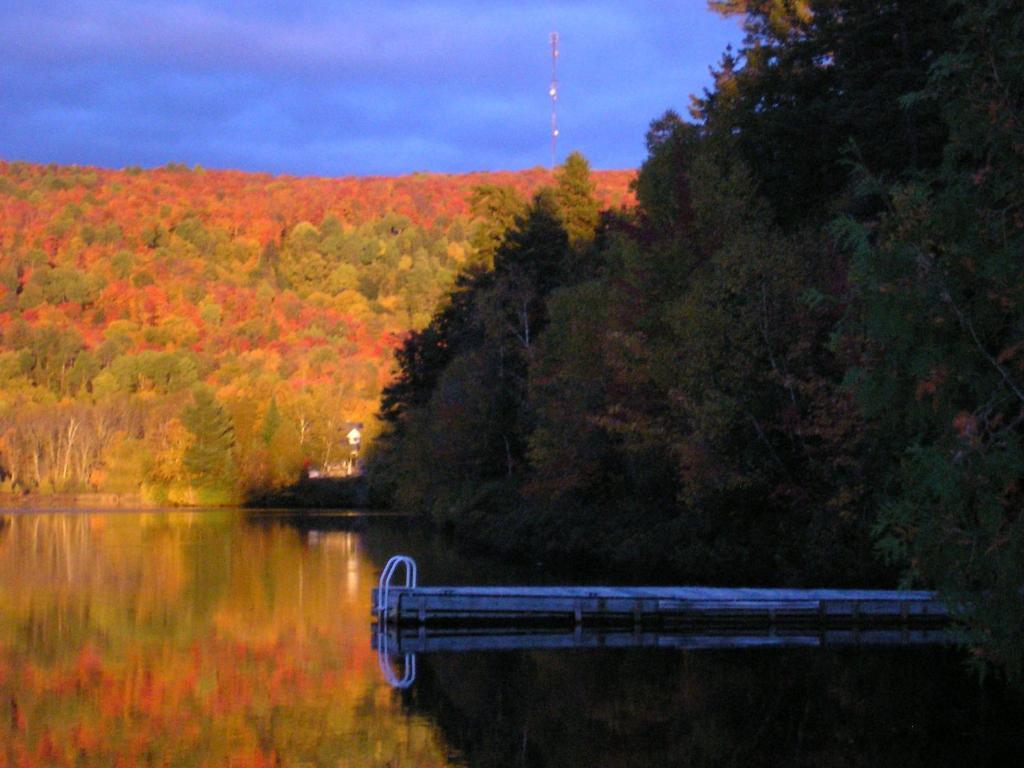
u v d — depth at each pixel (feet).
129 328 495.41
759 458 100.01
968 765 47.44
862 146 112.27
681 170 117.08
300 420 380.99
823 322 94.27
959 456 36.14
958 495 36.27
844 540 93.97
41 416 367.04
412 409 231.50
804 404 96.53
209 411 343.46
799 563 98.63
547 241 206.80
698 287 99.50
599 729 53.88
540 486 138.92
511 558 138.92
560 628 81.51
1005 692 60.85
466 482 192.65
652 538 116.26
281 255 650.84
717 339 97.35
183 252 614.75
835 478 93.25
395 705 58.65
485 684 63.05
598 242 201.26
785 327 96.02
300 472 347.15
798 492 97.50
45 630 81.46
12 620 86.17
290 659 70.23
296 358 485.56
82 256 571.69
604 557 125.29
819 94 129.49
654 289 112.06
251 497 337.93
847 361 80.64
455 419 187.83
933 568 38.40
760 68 143.64
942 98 45.80
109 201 650.84
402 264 643.04
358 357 506.07
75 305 513.04
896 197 41.34
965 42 41.75
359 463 393.29
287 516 268.82
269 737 52.60
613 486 136.56
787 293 96.63
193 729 54.13
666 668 67.00
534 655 71.26
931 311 38.17
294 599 98.48
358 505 334.03
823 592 84.94
